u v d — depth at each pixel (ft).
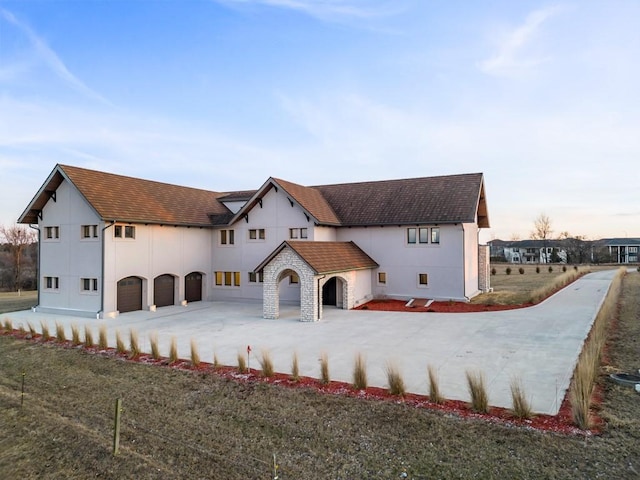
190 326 64.69
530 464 22.54
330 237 91.25
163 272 84.99
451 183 90.38
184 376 39.75
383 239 89.45
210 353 48.06
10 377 42.39
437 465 23.11
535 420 27.45
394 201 91.86
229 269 94.68
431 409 29.96
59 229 80.33
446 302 81.25
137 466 25.12
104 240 73.97
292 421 29.40
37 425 31.27
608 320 57.26
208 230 96.48
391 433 26.94
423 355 44.93
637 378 33.73
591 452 23.27
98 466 25.53
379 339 53.06
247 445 26.58
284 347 50.01
